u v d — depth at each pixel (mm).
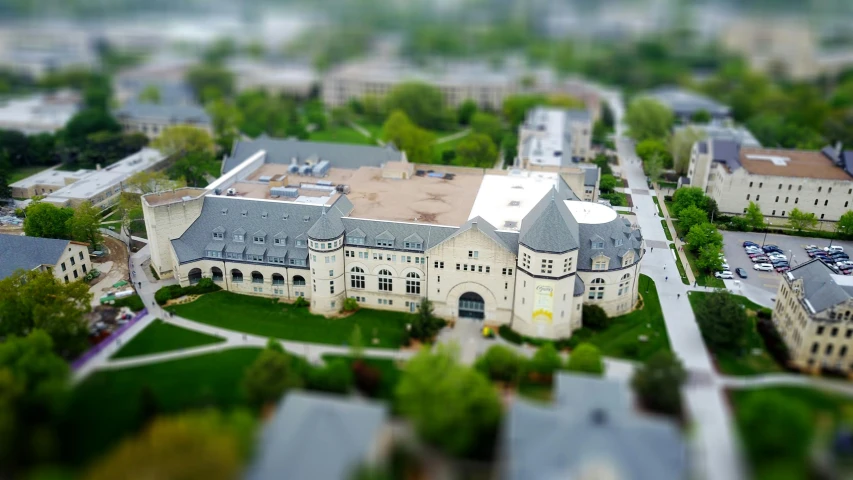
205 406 122688
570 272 143875
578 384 109500
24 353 122062
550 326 148250
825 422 117875
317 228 154875
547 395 125625
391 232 157375
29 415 114000
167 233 169000
